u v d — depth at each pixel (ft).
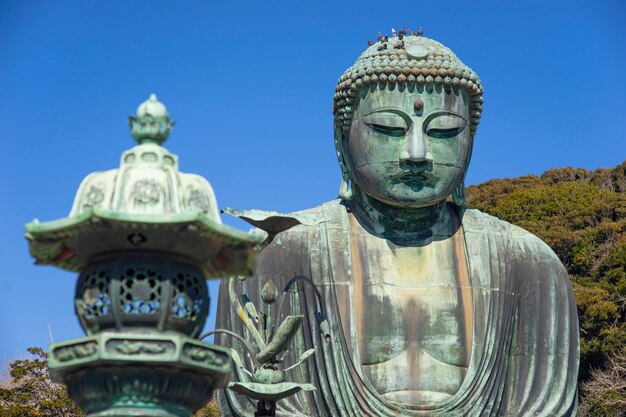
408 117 61.46
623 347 124.16
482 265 62.54
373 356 60.18
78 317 30.94
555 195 148.05
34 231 30.30
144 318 30.09
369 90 62.13
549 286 64.08
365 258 62.08
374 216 63.16
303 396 60.44
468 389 59.62
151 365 29.71
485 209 151.53
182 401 30.42
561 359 63.31
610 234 136.46
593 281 133.49
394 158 61.57
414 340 60.54
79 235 30.40
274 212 49.67
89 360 29.53
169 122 32.45
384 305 60.95
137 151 31.58
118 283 30.07
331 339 59.98
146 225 29.68
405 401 59.21
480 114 63.67
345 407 59.26
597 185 160.76
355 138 62.64
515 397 62.34
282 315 61.41
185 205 31.14
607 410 120.37
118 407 29.99
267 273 61.93
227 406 60.90
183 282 30.55
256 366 51.16
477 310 61.52
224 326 61.87
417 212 63.00
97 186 31.17
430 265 62.28
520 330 63.31
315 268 61.62
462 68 62.39
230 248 31.78
